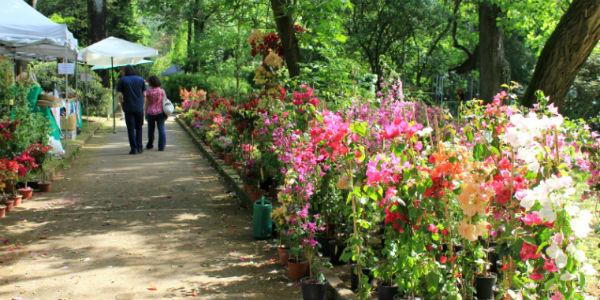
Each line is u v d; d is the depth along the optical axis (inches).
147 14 533.3
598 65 644.1
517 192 125.3
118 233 282.5
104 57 869.8
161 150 613.3
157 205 346.3
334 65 423.8
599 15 305.0
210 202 357.1
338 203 231.8
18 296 198.7
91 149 619.2
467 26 1065.5
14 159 344.8
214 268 231.0
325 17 424.2
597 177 240.7
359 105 293.9
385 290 183.9
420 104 364.8
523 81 1041.5
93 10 1083.9
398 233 154.4
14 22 394.6
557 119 125.6
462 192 136.3
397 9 815.1
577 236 114.3
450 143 154.8
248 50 1000.2
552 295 127.8
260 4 496.1
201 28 1065.5
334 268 230.7
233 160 458.6
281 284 213.3
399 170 151.0
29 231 285.0
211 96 725.3
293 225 213.8
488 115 207.5
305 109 282.7
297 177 216.2
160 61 1860.2
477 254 166.7
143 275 221.8
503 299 158.1
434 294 153.6
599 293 176.1
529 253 121.9
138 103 573.6
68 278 217.6
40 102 472.4
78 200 358.9
